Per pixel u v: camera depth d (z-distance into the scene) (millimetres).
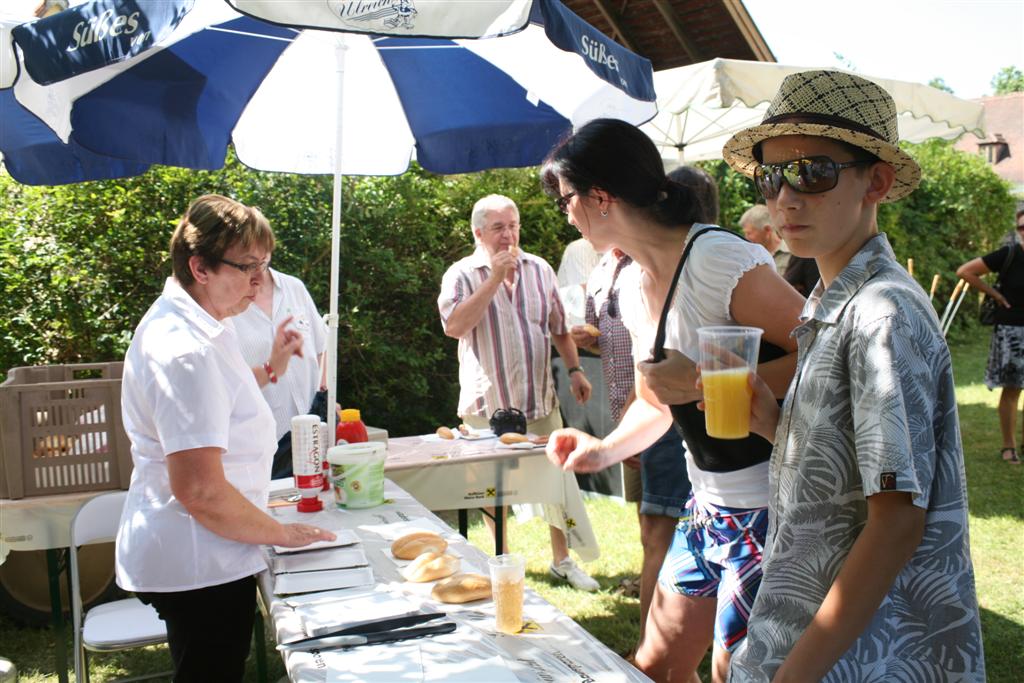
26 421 2984
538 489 3252
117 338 5098
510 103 3643
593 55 2566
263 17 2051
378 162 3963
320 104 3775
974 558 4297
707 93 4594
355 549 2012
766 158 1356
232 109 3553
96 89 3133
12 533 2963
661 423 2166
